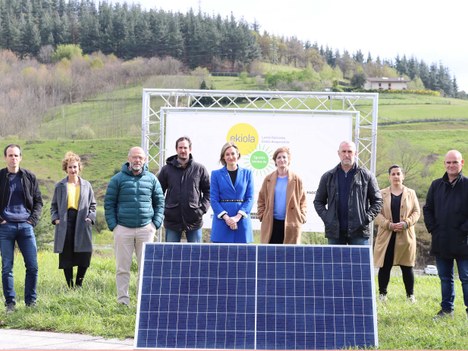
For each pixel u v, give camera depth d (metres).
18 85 82.44
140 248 9.50
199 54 92.81
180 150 10.20
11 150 9.09
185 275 6.94
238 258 7.02
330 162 14.42
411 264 10.70
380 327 8.24
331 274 6.91
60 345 7.48
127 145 75.31
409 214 10.67
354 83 97.56
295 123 14.41
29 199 9.23
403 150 67.56
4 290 9.10
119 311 9.13
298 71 95.44
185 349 6.52
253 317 6.70
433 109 81.19
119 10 92.88
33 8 90.88
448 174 9.03
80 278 11.23
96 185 68.12
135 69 89.19
